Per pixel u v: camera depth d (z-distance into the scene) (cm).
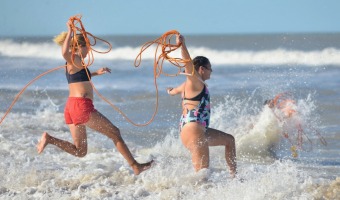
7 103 5956
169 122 4694
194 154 2466
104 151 3372
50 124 4322
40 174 2616
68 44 2439
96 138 3797
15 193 2356
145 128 4403
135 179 2570
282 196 2191
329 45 13112
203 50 13750
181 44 2423
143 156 3127
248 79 8256
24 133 3866
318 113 4912
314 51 12138
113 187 2450
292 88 6756
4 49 16275
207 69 2489
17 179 2533
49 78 8731
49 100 6234
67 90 7056
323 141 3816
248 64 12112
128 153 2545
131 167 2738
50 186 2430
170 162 2889
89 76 2514
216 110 4434
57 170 2742
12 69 10756
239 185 2312
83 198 2259
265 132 3519
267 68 10669
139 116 5062
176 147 3438
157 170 2619
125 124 4634
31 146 3384
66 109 2541
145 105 5744
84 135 2555
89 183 2500
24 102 6078
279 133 3519
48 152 3228
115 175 2611
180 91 2569
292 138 3694
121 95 6606
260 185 2286
